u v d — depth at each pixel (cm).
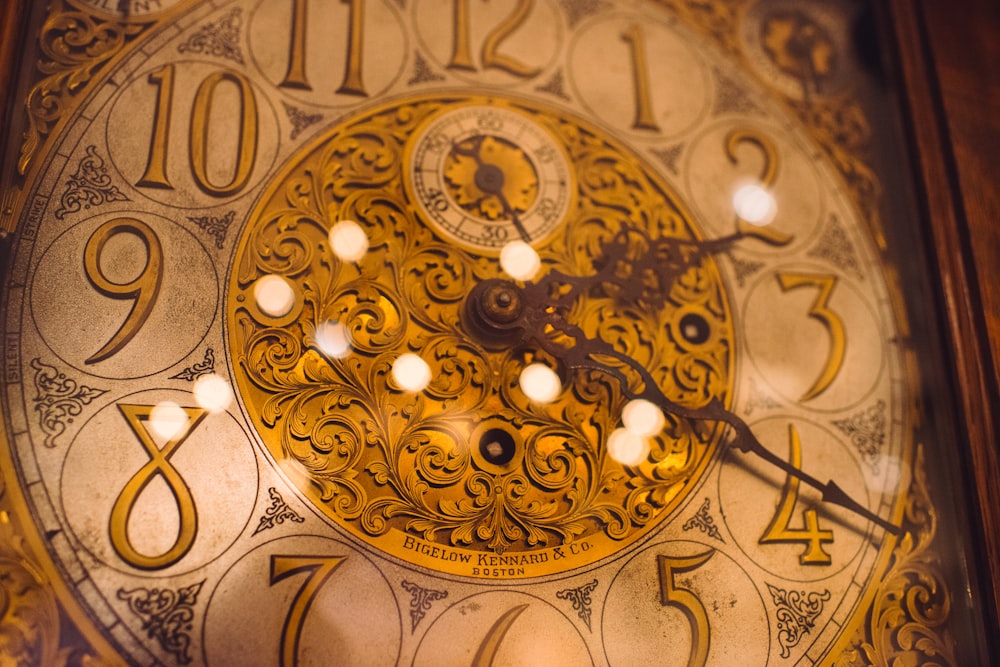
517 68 47
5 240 40
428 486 41
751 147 49
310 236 43
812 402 45
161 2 44
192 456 39
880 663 42
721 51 50
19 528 38
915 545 44
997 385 44
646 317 45
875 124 50
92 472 39
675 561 42
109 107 42
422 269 43
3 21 41
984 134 48
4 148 41
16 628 37
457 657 39
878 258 48
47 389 39
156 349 40
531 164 46
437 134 45
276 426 40
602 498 42
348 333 42
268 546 39
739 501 43
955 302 46
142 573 38
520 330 43
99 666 37
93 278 40
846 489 44
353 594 39
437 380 42
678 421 44
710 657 41
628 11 49
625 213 46
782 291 46
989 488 43
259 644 38
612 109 48
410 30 46
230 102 44
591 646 40
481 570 40
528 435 42
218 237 42
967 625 43
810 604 42
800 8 51
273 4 45
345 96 45
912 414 46
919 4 50
